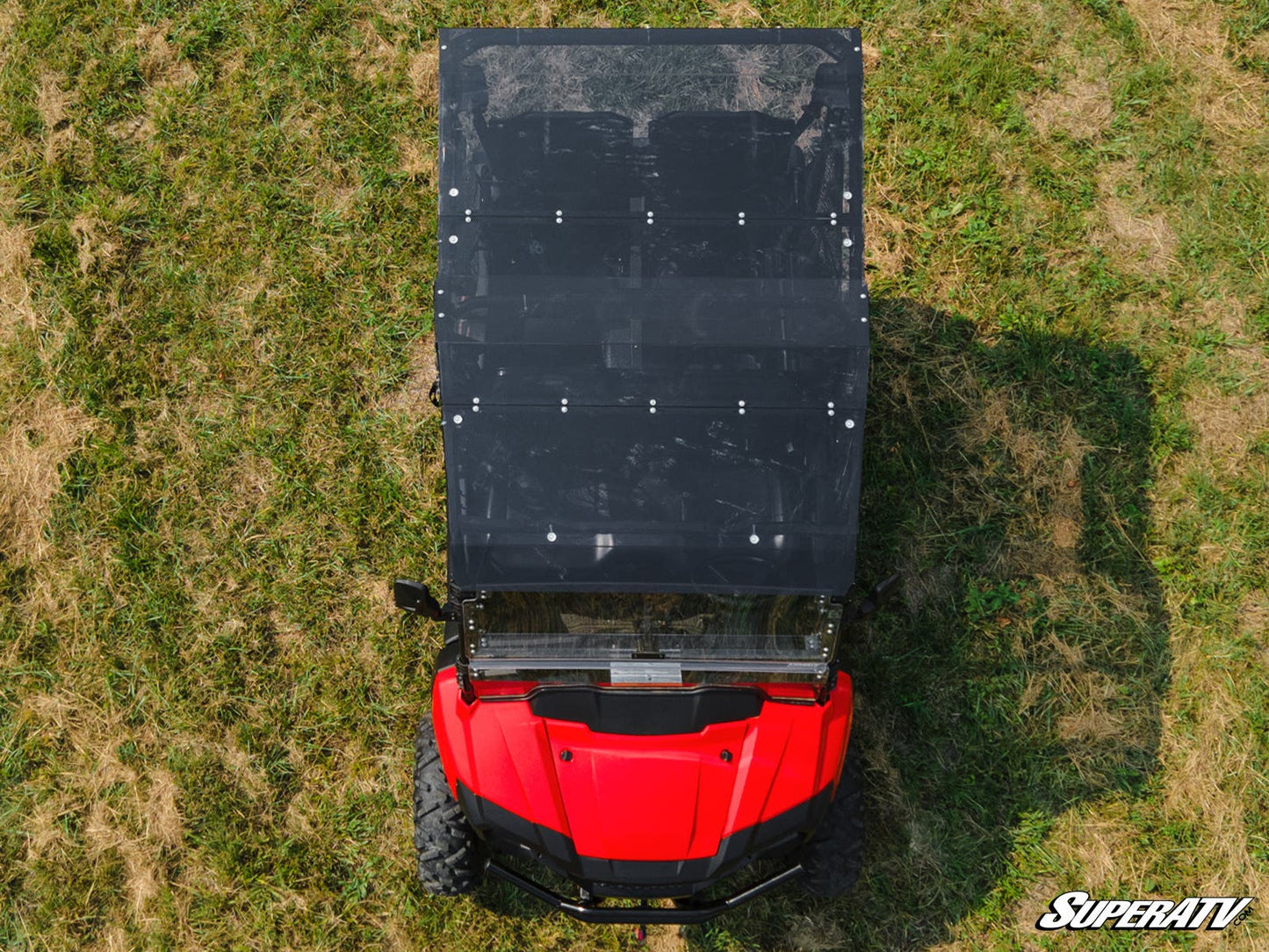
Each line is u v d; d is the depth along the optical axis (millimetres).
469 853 5230
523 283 4152
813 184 4262
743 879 5742
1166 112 6746
